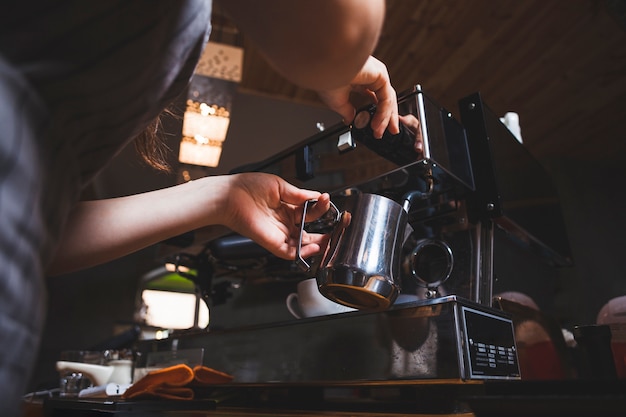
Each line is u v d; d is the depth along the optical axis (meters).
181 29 0.40
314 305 0.87
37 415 0.95
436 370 0.67
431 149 0.79
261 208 0.65
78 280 2.50
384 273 0.60
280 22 0.37
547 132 3.28
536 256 1.14
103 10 0.32
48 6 0.30
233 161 2.52
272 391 0.95
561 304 3.19
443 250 0.88
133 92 0.38
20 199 0.28
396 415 0.68
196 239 1.16
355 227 0.63
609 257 3.38
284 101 2.75
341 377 0.77
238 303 1.29
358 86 0.66
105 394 1.02
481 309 0.73
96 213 0.55
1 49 0.28
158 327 2.59
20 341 0.29
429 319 0.70
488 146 0.90
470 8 2.31
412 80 2.80
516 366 0.77
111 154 0.42
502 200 0.88
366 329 0.77
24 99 0.29
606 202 3.54
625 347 0.64
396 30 2.45
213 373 0.93
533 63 2.64
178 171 2.07
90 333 2.46
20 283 0.29
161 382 0.90
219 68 2.26
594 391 0.37
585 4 2.25
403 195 0.80
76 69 0.32
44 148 0.31
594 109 3.02
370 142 0.82
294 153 0.96
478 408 0.41
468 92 2.89
